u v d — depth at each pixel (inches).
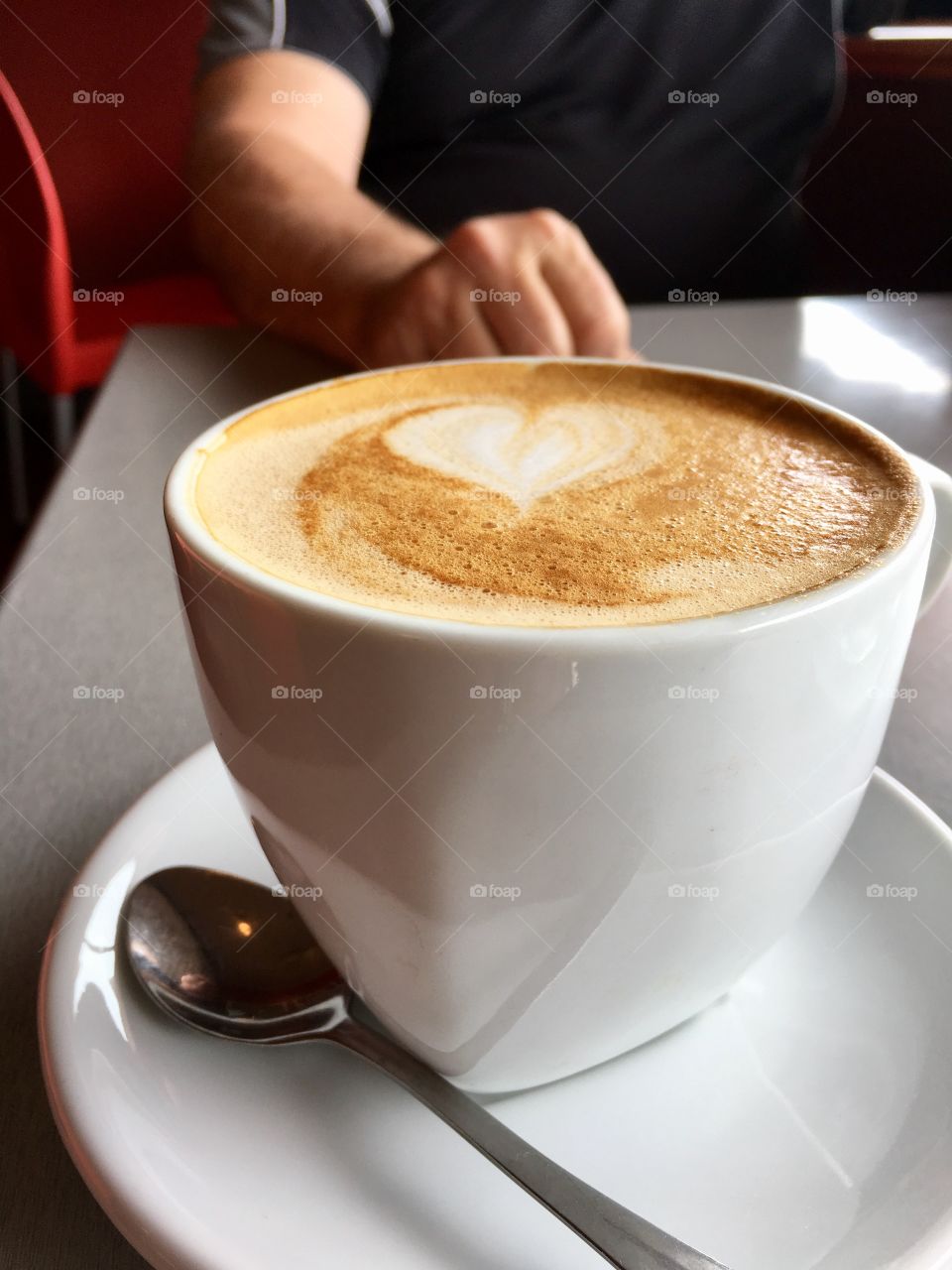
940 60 31.1
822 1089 5.9
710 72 26.0
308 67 23.4
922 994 6.2
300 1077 6.0
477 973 5.5
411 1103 5.9
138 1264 5.3
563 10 25.0
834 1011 6.3
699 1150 5.6
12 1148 5.9
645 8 24.9
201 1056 6.1
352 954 6.0
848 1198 5.2
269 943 6.8
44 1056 5.9
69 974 6.3
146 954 6.5
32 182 29.4
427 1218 5.2
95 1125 5.4
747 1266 4.9
